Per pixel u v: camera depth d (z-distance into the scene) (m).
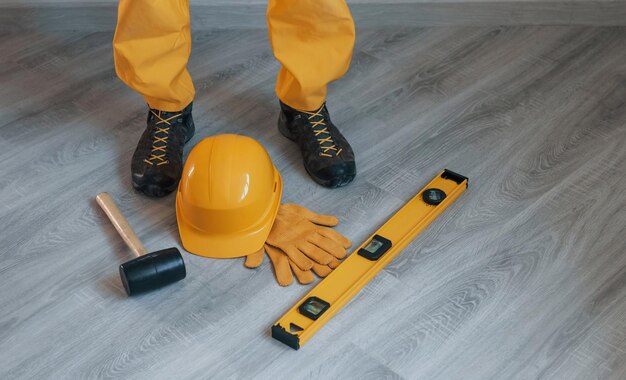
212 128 2.52
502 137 2.48
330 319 1.96
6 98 2.63
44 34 2.94
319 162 2.29
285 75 2.35
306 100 2.31
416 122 2.54
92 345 1.92
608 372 1.86
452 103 2.62
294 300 2.01
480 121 2.54
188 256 2.11
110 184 2.32
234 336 1.93
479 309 1.98
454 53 2.84
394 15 2.96
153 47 2.18
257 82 2.72
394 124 2.53
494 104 2.61
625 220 2.20
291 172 2.35
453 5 2.94
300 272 2.05
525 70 2.75
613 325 1.94
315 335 1.93
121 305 2.00
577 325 1.95
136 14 2.12
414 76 2.74
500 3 2.93
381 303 1.99
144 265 1.97
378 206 2.25
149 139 2.32
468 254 2.11
